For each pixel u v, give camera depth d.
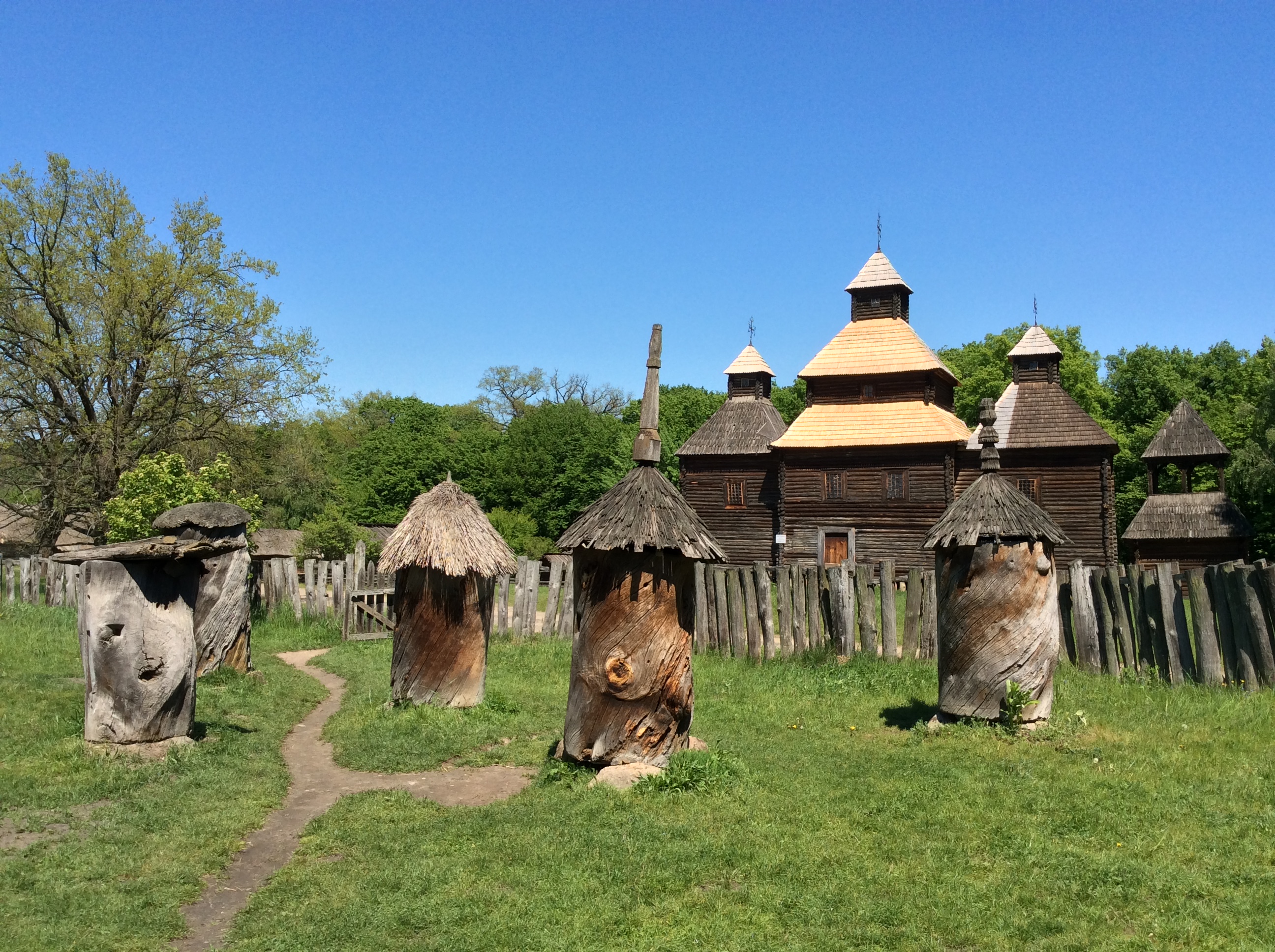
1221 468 37.81
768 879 6.11
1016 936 5.29
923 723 10.20
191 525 9.17
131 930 5.56
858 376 39.28
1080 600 12.79
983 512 9.84
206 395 34.94
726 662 15.59
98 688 8.95
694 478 43.19
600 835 6.86
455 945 5.30
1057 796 7.59
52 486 33.78
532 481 63.59
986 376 56.12
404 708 11.41
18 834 7.01
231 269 35.81
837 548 38.62
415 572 11.55
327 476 49.72
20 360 32.25
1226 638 11.04
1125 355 61.56
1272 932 5.25
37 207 32.62
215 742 9.70
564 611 19.80
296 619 22.28
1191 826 6.85
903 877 6.09
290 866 6.56
